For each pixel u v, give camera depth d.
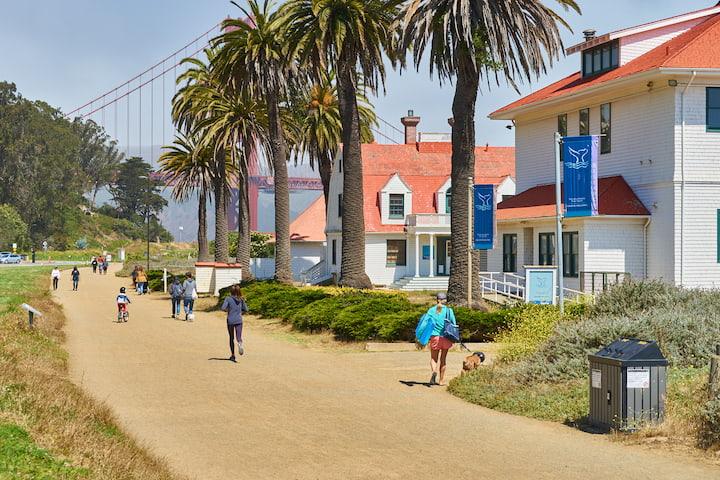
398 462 14.12
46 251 189.00
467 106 36.91
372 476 13.21
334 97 73.31
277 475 13.26
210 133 64.69
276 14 51.91
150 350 30.66
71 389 18.09
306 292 42.53
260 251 110.06
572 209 32.00
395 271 72.69
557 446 15.32
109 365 26.14
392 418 18.12
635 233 42.53
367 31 46.16
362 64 46.56
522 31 35.75
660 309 24.42
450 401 20.50
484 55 35.66
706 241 40.56
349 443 15.59
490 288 48.62
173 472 12.96
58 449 12.23
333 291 43.00
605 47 47.00
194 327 40.97
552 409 18.36
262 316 43.91
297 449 15.06
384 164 77.62
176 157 83.50
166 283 75.31
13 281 83.31
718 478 12.81
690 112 40.38
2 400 14.32
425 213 71.81
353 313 33.78
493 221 36.19
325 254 83.88
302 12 47.84
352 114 47.03
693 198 40.47
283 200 53.72
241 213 66.69
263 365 26.94
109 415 16.41
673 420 15.81
